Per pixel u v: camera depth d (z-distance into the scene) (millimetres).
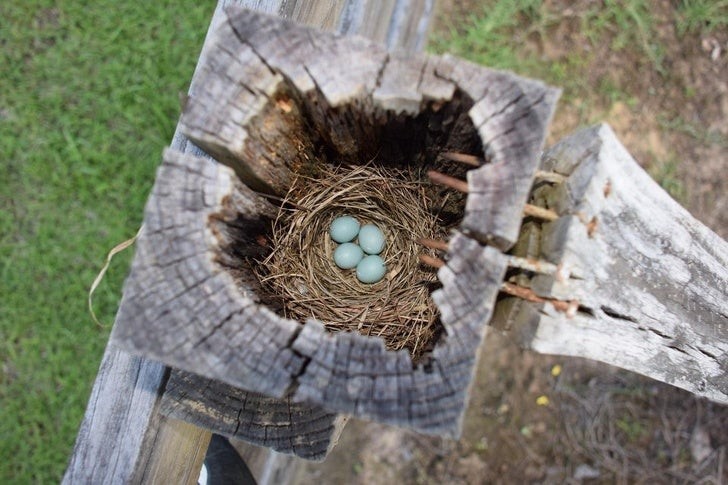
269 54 290
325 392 278
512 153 280
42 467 598
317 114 326
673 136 616
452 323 279
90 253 600
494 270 280
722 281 348
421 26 600
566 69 614
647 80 614
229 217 305
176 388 358
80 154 601
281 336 283
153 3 598
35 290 603
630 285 328
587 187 305
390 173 404
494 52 613
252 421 351
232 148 294
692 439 608
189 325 284
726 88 614
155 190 287
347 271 448
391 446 632
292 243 404
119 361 379
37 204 604
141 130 600
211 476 471
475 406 625
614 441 612
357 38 288
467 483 623
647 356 351
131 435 375
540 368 619
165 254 286
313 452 346
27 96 604
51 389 600
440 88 286
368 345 281
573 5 609
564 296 311
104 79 601
